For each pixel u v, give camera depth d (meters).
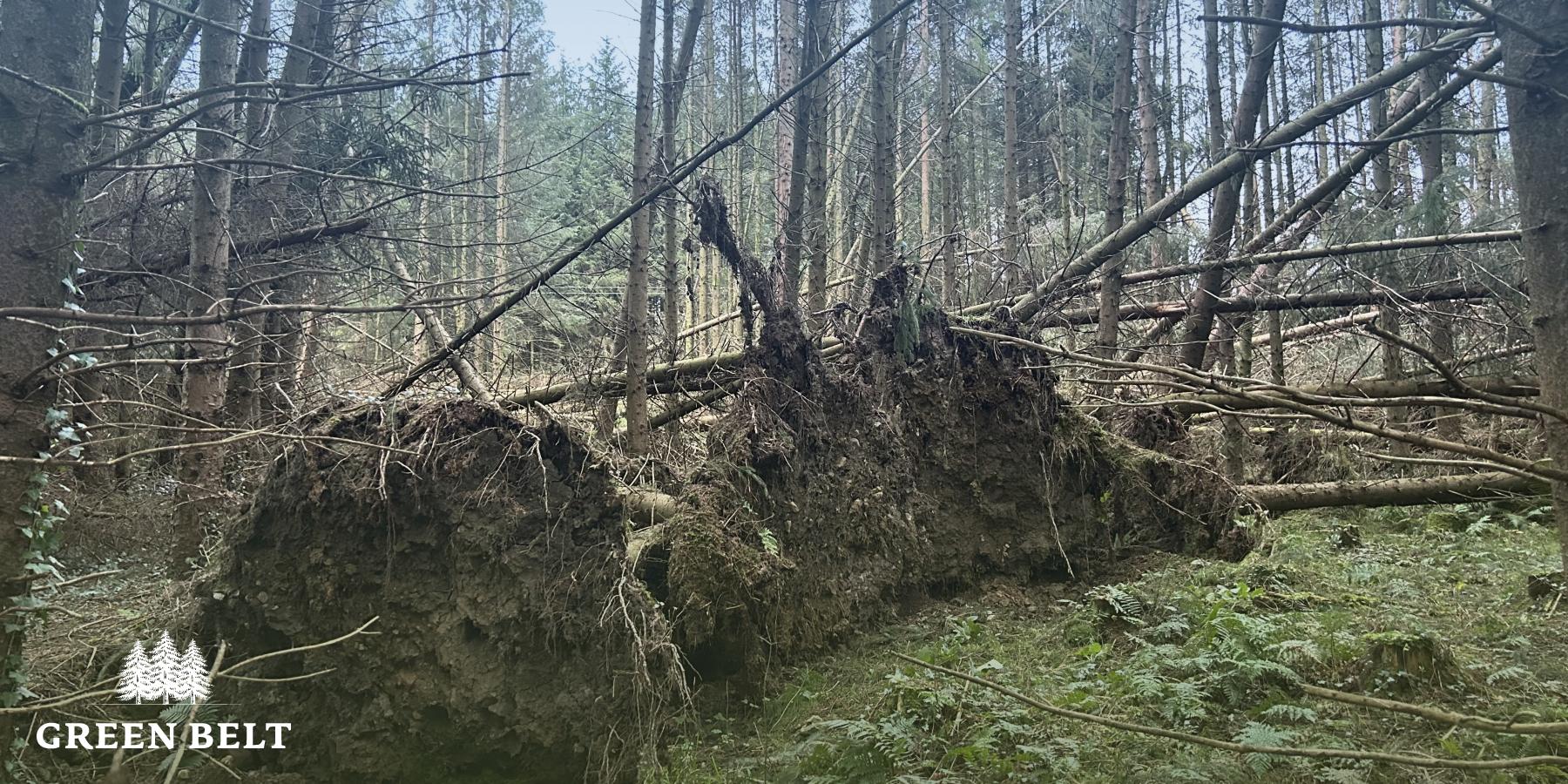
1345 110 8.14
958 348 7.04
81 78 3.56
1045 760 3.89
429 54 10.56
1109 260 9.38
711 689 5.10
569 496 4.66
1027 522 6.88
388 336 11.09
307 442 4.64
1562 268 2.78
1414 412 9.38
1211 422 11.11
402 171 10.51
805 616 5.68
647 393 8.24
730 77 21.45
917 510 6.59
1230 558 6.74
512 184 15.60
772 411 6.05
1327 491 7.90
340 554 4.64
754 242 21.09
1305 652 4.58
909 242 21.97
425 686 4.51
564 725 4.39
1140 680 4.47
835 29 14.02
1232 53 17.12
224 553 4.76
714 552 5.05
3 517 3.40
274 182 9.16
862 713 4.70
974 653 5.49
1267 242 9.98
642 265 7.42
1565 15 2.73
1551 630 5.19
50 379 3.44
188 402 6.79
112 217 8.73
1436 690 4.29
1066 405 7.11
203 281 6.97
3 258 3.35
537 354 8.98
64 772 4.32
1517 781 3.50
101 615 5.86
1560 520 2.86
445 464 4.64
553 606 4.50
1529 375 8.14
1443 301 8.80
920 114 20.59
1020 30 16.73
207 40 7.21
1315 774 3.61
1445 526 8.44
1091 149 19.48
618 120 19.78
